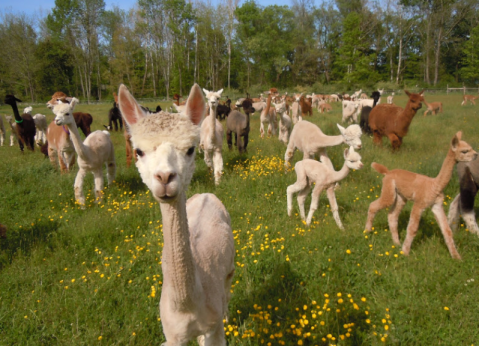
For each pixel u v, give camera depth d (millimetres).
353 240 4883
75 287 4035
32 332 3412
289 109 22656
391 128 10484
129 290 3992
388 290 3891
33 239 5203
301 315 3463
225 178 7859
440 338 3289
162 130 2037
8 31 57469
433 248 4703
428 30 60594
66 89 64188
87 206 6566
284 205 6480
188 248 2186
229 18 59719
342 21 65938
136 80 64000
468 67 57250
